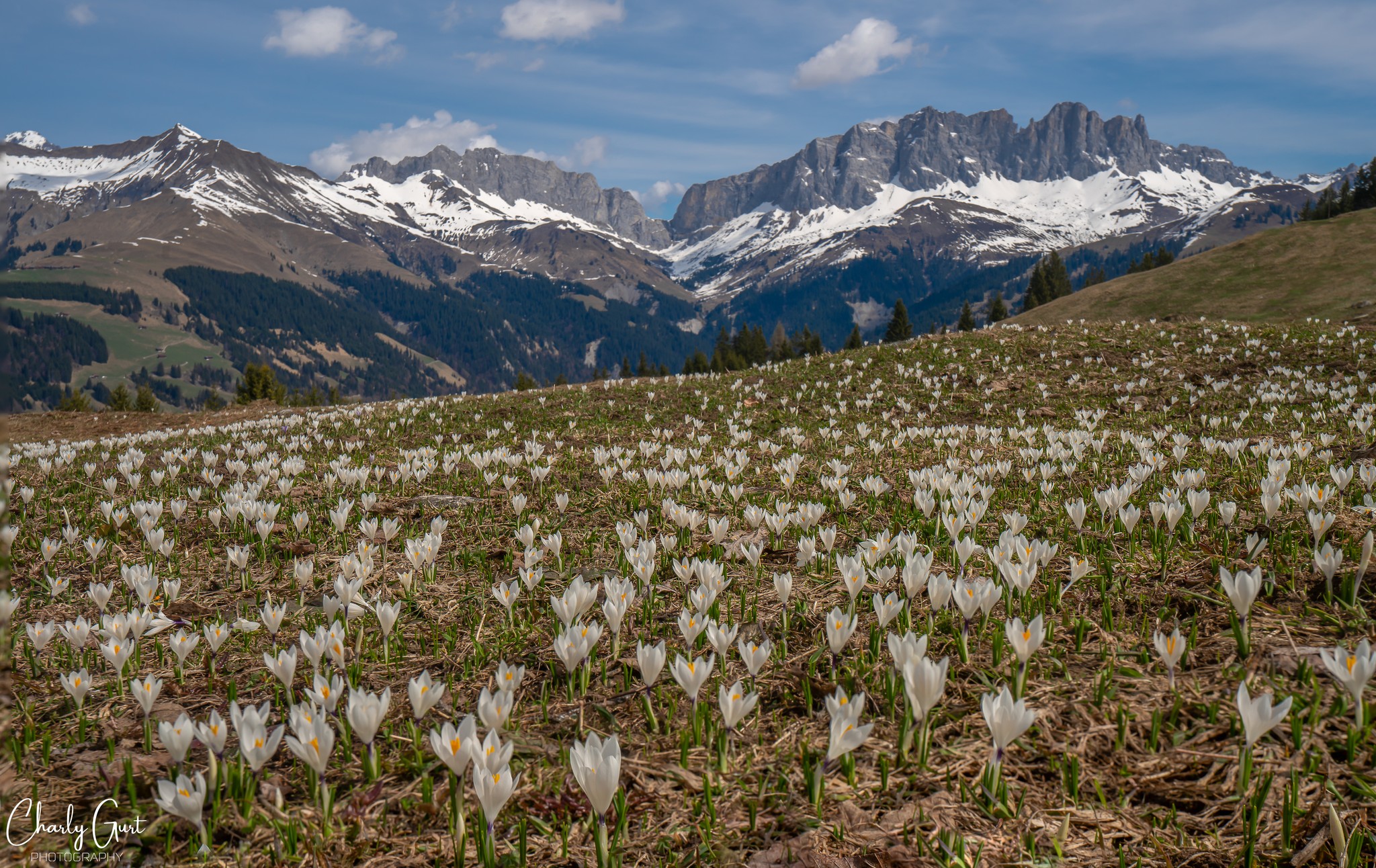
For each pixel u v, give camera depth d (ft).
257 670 17.12
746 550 21.99
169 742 11.39
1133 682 14.33
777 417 56.65
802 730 13.71
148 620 17.53
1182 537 20.84
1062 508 25.88
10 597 19.29
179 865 11.16
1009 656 15.48
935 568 21.02
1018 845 11.02
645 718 14.24
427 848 11.39
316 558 25.21
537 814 11.82
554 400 72.13
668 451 34.30
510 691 11.73
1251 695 13.46
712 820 11.57
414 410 70.03
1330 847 10.46
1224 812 11.30
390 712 14.89
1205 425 44.93
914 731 12.91
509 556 24.09
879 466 36.47
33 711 15.39
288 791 12.60
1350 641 14.70
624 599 16.06
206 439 58.18
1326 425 41.37
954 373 71.61
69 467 47.32
